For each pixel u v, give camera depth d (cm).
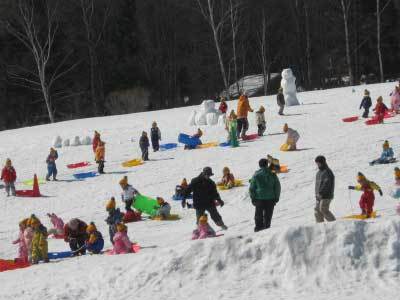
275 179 2781
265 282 1969
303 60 13825
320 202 2845
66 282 2236
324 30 14288
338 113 6856
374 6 13962
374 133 5675
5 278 2536
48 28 11800
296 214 3619
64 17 12519
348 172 4547
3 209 4822
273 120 6919
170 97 13950
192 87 14488
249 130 6594
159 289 2031
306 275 1964
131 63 13812
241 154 5575
